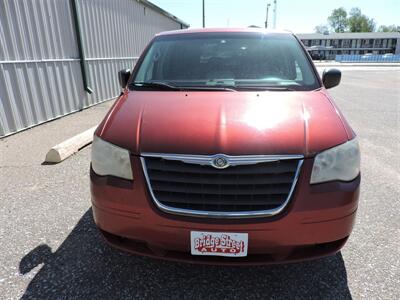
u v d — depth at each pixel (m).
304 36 72.19
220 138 1.97
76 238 2.79
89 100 8.79
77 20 7.89
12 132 6.05
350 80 17.88
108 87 9.91
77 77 8.15
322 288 2.22
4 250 2.62
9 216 3.16
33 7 6.47
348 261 2.49
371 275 2.33
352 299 2.12
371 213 3.20
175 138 2.01
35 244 2.71
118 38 10.36
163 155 1.94
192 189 1.91
